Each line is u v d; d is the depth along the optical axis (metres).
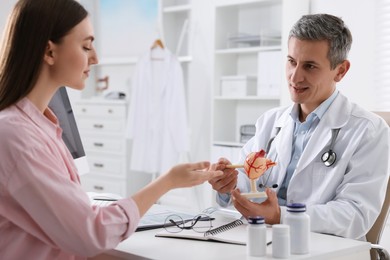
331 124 1.88
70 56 1.28
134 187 4.69
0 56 1.29
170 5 4.76
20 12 1.25
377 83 3.42
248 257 1.29
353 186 1.76
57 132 1.36
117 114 4.65
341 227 1.67
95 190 4.83
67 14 1.27
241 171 2.08
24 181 1.18
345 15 3.55
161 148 4.50
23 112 1.26
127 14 5.05
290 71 1.87
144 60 4.54
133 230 1.30
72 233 1.20
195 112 4.53
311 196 1.85
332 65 1.84
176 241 1.46
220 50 4.14
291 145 1.96
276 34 3.90
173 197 4.73
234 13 4.30
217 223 1.65
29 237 1.26
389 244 3.33
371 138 1.83
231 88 4.11
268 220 1.57
